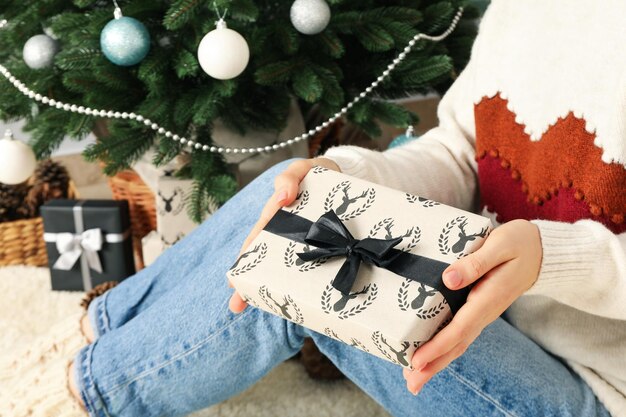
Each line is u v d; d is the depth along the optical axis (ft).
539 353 2.93
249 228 2.99
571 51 2.82
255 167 5.20
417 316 2.19
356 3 4.90
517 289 2.27
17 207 5.95
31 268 5.84
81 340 3.46
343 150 3.22
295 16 4.28
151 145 4.70
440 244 2.35
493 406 2.74
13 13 4.71
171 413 3.09
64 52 4.31
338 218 2.46
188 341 2.88
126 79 4.50
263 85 4.82
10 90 4.65
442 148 3.48
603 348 2.89
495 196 3.30
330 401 4.40
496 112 3.22
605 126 2.64
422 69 4.75
